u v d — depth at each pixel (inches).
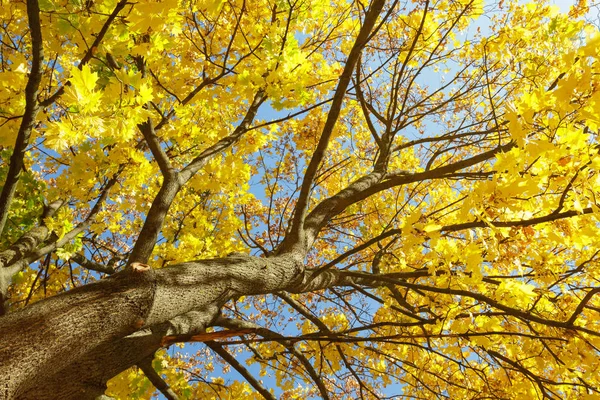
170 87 125.3
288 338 79.4
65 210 141.3
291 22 106.7
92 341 52.2
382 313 155.1
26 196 123.5
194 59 123.3
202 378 153.5
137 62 102.9
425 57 160.2
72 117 63.7
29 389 47.1
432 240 74.4
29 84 63.4
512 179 64.2
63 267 162.9
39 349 46.1
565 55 63.1
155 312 60.9
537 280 93.0
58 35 85.5
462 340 102.5
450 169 123.2
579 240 74.2
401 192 213.2
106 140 85.4
